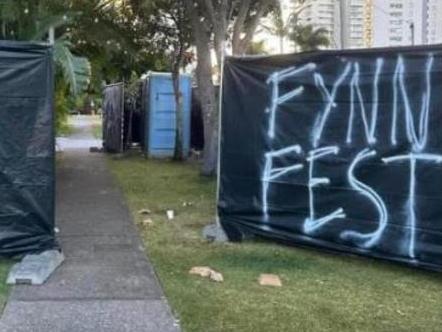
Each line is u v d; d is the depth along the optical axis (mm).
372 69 6453
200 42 13125
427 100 6066
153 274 6211
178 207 9891
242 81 7551
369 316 5156
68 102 19062
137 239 7707
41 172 6551
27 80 6441
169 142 18484
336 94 6750
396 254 6355
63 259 6656
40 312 5141
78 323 4926
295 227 7164
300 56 7027
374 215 6527
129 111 21141
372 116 6480
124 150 20781
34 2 11039
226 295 5613
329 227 6883
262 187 7422
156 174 14180
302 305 5387
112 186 12219
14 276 5820
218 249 7223
